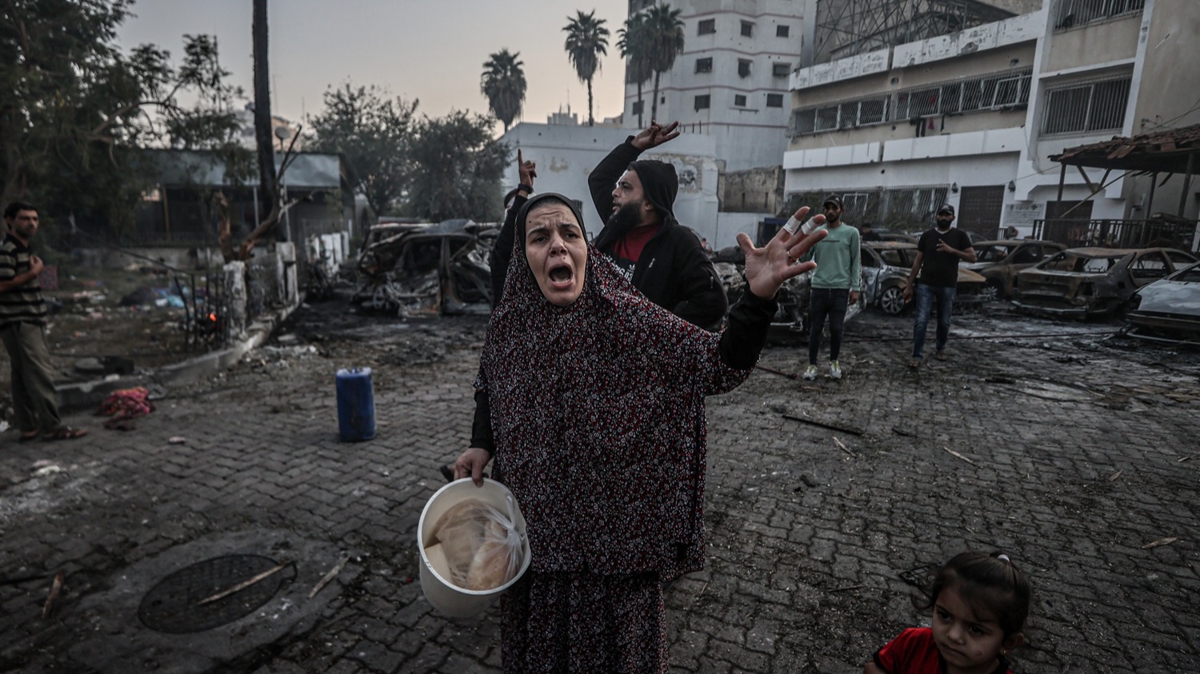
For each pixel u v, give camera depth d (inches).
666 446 61.0
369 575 123.2
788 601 113.0
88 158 569.0
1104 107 791.1
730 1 1846.7
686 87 1937.7
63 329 380.5
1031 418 215.6
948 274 293.0
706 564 125.4
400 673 96.5
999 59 918.4
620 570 62.7
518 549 66.7
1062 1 819.4
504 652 71.4
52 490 160.4
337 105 1503.4
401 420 220.4
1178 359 306.5
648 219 102.0
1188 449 184.2
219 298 328.5
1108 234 661.3
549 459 62.9
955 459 179.0
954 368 291.4
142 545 134.3
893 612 109.3
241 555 130.0
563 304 60.1
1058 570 121.5
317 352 341.1
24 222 183.2
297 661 99.7
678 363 59.3
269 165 521.7
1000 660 59.7
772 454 184.4
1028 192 874.1
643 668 64.7
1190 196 681.6
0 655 100.9
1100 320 429.7
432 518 69.9
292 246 527.8
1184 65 681.6
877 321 434.0
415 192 1510.8
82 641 104.2
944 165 1002.1
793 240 52.0
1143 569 121.6
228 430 207.9
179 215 975.0
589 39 1923.0
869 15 1233.4
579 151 1362.0
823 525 140.8
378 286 497.0
